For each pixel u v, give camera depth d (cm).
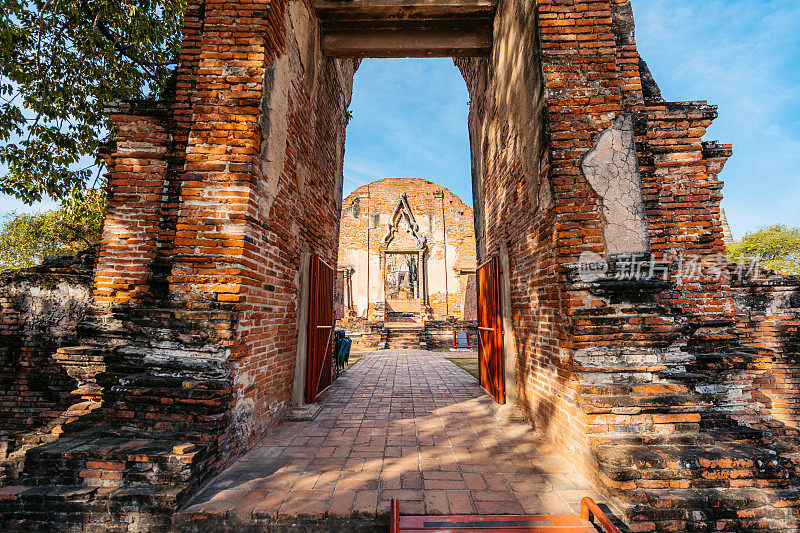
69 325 577
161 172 483
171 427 318
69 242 1325
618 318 348
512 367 534
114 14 740
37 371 564
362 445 399
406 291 2250
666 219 478
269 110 411
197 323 338
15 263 1437
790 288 599
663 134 488
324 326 625
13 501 270
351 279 1905
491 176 665
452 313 1888
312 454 373
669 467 274
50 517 269
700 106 495
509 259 562
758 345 593
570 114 393
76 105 744
